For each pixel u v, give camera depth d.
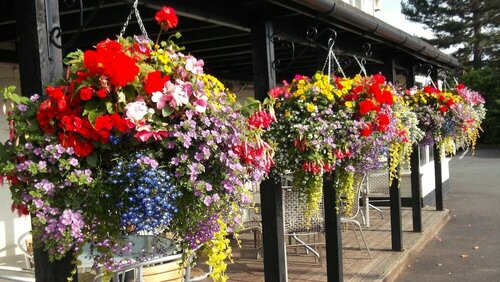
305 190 3.03
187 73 1.83
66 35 3.97
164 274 3.12
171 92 1.71
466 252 5.89
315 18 3.33
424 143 5.66
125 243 1.76
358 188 4.98
